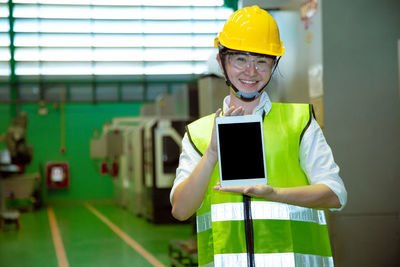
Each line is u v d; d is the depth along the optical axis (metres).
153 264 6.11
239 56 1.58
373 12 3.78
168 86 18.44
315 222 1.62
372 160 3.76
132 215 12.24
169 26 18.25
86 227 10.06
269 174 1.58
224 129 1.47
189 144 1.68
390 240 3.74
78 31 17.80
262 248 1.55
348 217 3.72
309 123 1.63
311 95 3.91
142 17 18.08
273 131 1.62
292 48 4.13
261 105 1.64
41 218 12.30
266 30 1.59
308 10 3.88
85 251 7.17
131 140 12.44
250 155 1.46
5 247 7.73
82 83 17.84
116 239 8.20
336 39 3.75
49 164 16.78
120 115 18.02
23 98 17.53
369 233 3.73
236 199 1.59
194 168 1.56
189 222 9.81
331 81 3.73
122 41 18.11
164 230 9.05
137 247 7.33
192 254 5.35
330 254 1.61
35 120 17.44
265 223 1.57
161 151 9.59
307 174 1.59
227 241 1.57
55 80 17.70
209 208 1.66
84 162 17.55
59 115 17.61
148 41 18.23
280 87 4.24
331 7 3.74
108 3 17.89
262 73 1.59
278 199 1.43
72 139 17.61
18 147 11.27
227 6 4.00
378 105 3.78
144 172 10.75
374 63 3.78
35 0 17.44
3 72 17.36
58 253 7.07
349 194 3.73
